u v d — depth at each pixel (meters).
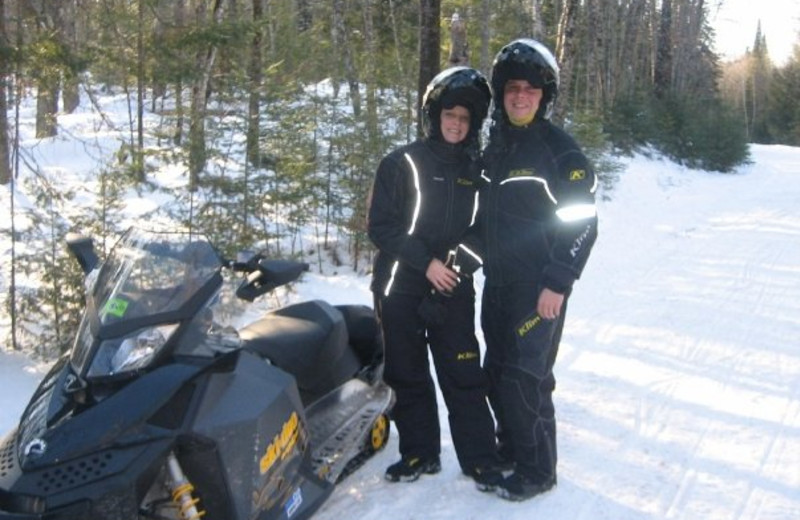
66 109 15.09
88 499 2.93
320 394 4.31
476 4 17.83
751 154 28.38
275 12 15.30
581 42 28.33
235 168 8.43
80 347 3.31
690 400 5.86
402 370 4.48
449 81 4.17
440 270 4.16
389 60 12.25
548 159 4.11
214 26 8.30
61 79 6.75
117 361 3.14
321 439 4.16
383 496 4.39
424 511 4.25
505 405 4.29
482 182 4.31
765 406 5.77
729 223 14.27
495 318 4.40
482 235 4.31
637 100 24.81
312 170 9.08
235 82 8.60
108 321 3.22
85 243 3.88
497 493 4.36
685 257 11.06
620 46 34.66
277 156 8.89
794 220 14.67
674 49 40.00
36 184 7.05
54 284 6.06
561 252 4.03
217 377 3.33
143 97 12.59
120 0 9.32
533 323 4.17
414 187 4.27
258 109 8.72
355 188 9.31
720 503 4.38
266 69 10.13
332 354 4.35
